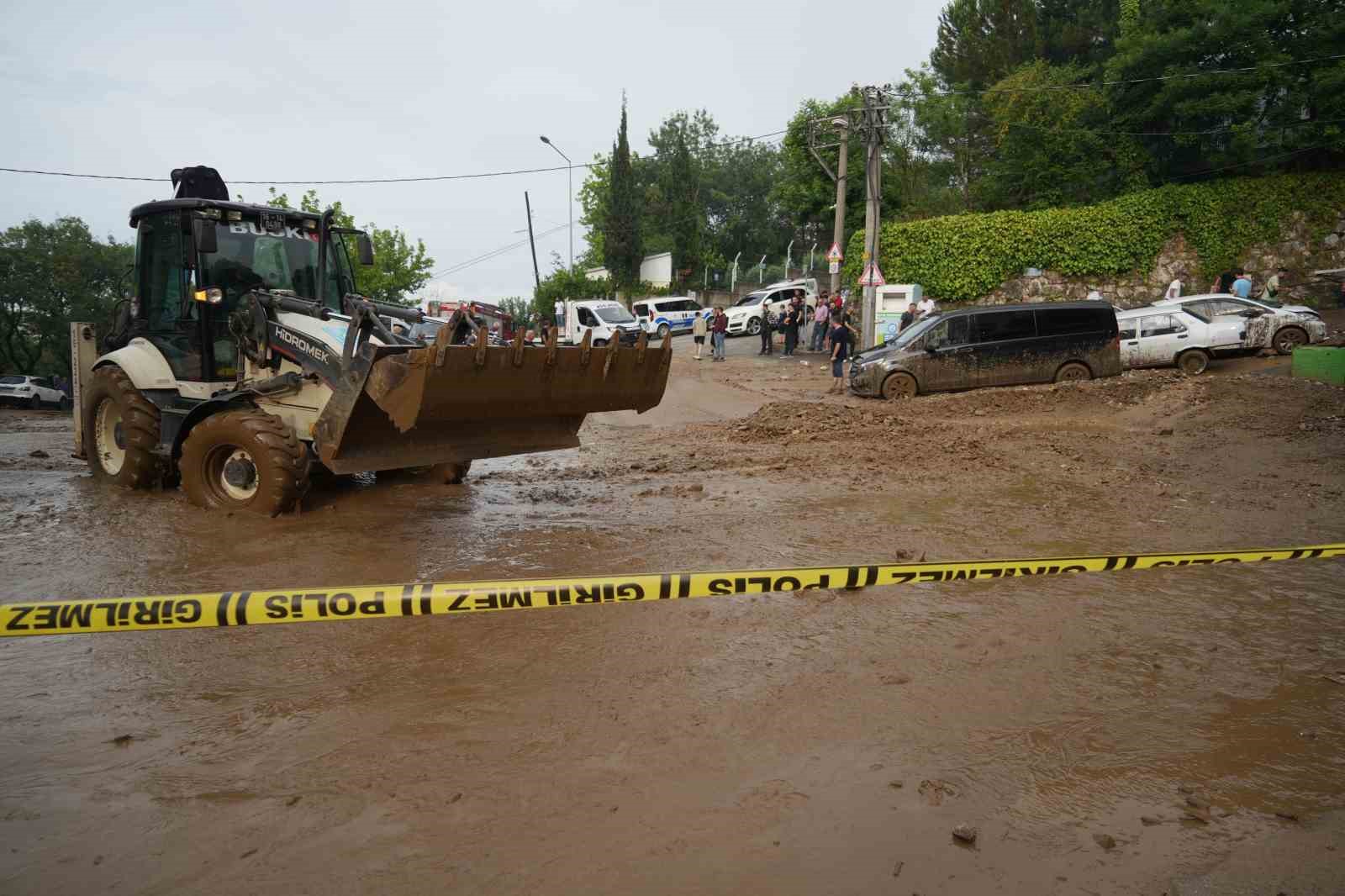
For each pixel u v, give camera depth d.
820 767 3.11
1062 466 9.62
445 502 8.07
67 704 3.65
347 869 2.51
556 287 51.12
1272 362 16.92
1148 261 28.09
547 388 6.76
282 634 4.45
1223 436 11.18
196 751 3.23
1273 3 26.94
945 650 4.23
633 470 10.09
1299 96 27.22
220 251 8.07
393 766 3.11
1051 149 32.47
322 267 8.79
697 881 2.45
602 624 4.57
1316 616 4.72
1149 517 7.20
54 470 10.74
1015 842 2.66
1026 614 4.74
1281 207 26.97
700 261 59.44
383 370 6.29
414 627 4.53
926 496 8.16
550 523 7.14
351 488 8.76
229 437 7.32
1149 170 31.08
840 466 9.90
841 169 28.19
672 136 81.88
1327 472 8.92
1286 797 2.94
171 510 7.60
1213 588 5.20
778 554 6.03
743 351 30.16
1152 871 2.53
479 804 2.85
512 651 4.20
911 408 15.53
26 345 52.50
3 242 50.06
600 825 2.73
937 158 41.81
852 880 2.46
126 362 8.19
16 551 6.22
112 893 2.41
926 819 2.78
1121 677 3.92
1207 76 27.73
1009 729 3.42
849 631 4.47
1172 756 3.21
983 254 28.92
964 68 44.09
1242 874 2.52
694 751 3.22
